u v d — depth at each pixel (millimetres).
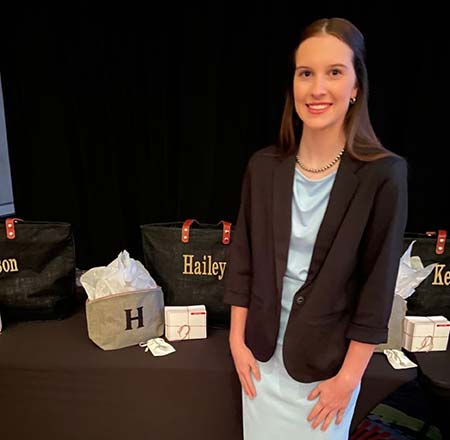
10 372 1417
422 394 1545
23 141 2387
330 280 959
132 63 2221
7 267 1596
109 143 2326
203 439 1465
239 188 2311
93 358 1438
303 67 914
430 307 1566
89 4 2168
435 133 2104
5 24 2242
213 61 2152
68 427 1471
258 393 1159
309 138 979
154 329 1552
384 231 915
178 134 2289
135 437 1479
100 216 2416
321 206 980
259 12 2092
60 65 2254
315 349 1017
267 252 1033
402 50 2049
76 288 1879
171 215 2395
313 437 1110
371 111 2113
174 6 2133
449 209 2189
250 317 1104
